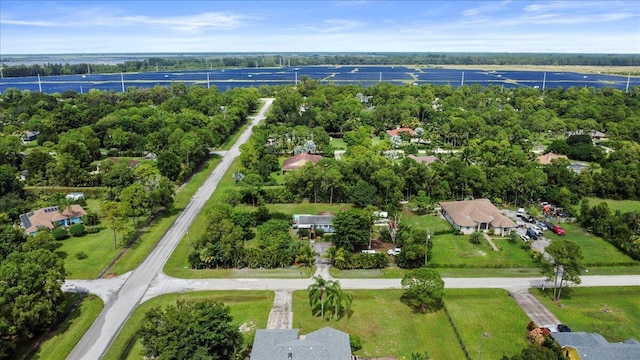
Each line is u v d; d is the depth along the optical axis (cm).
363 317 7131
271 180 13838
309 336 5931
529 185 11988
